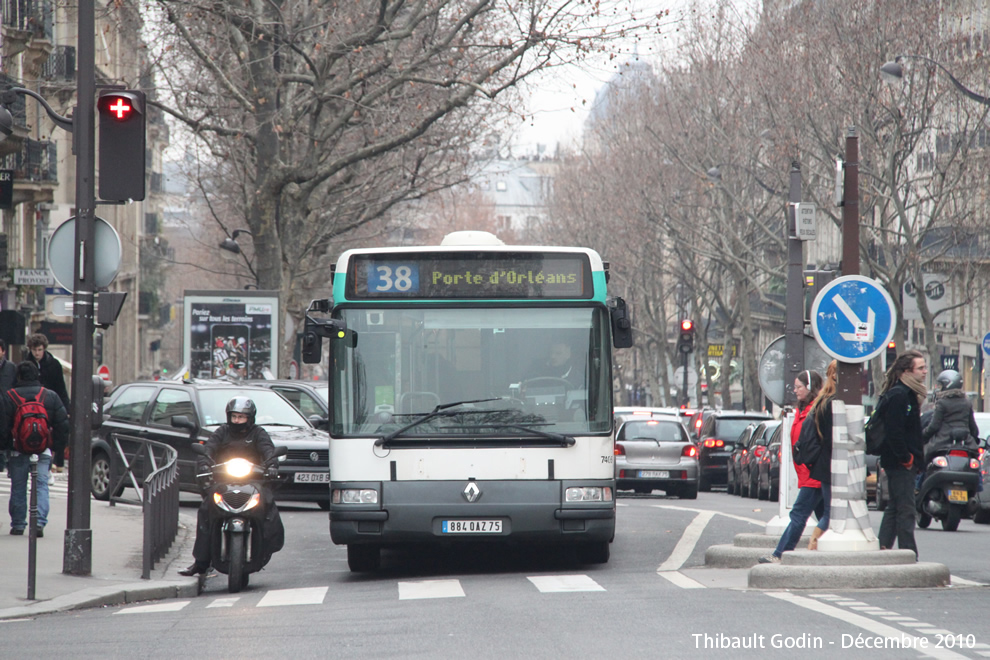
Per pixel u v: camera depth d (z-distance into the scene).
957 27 118.06
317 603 37.88
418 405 43.59
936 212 117.56
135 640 31.11
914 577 37.56
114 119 44.03
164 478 51.53
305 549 56.34
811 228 54.81
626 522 66.56
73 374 44.16
